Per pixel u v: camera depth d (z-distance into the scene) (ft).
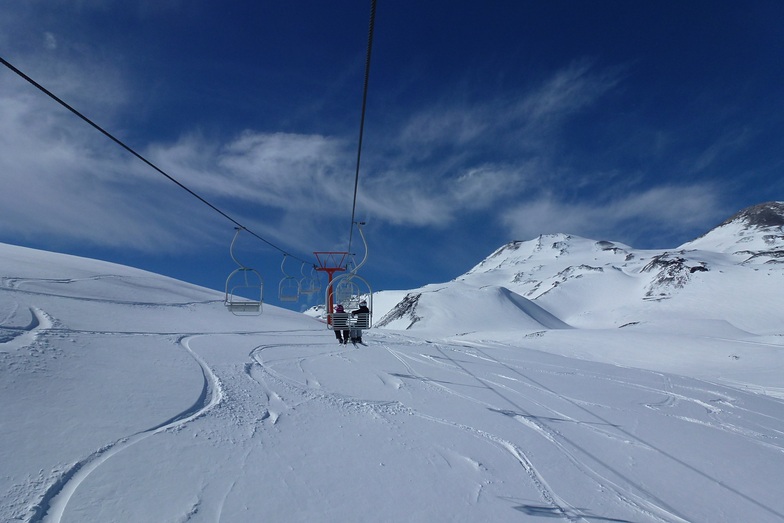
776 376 109.50
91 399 26.86
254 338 66.23
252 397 33.40
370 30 21.30
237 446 24.45
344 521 19.06
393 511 20.38
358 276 53.83
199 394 31.55
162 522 17.06
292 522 18.42
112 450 21.54
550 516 21.83
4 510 16.03
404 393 42.01
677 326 307.37
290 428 28.53
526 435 33.45
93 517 16.65
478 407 40.06
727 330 283.38
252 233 57.77
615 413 44.32
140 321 62.03
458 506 21.59
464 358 71.46
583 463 29.48
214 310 99.71
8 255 94.17
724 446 37.60
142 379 32.50
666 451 34.19
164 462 21.27
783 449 39.01
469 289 416.05
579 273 635.66
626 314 446.19
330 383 41.88
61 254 123.65
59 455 20.21
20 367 28.73
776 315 360.69
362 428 30.42
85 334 43.60
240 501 19.27
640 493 26.00
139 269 138.72
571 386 56.49
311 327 104.99
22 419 22.52
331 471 23.35
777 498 27.86
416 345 84.89
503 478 25.43
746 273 461.37
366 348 69.97
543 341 172.96
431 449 28.32
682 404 53.72
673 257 569.64
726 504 26.08
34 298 58.95
